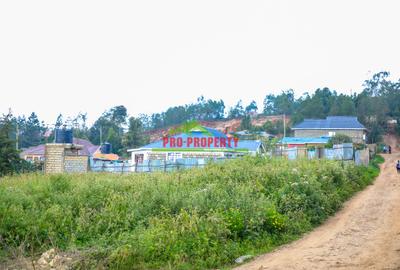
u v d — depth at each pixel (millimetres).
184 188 15328
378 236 13062
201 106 107312
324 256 10906
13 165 28031
